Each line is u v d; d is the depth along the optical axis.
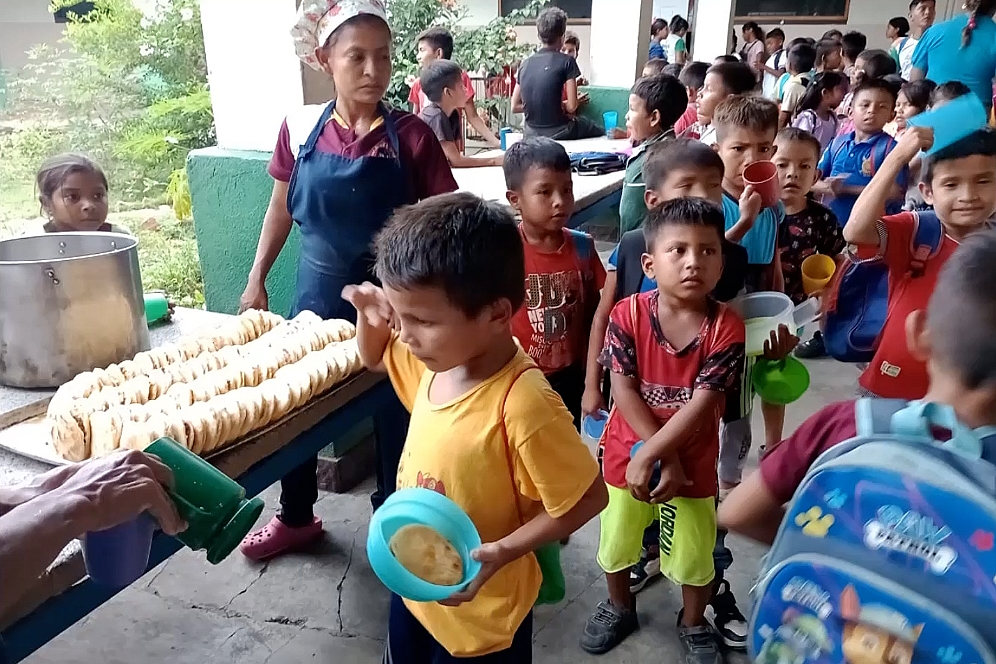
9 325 1.32
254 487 1.28
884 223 1.68
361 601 2.02
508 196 1.93
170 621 1.95
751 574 2.11
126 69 4.10
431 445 1.13
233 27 2.41
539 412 1.06
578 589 2.06
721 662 1.75
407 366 1.28
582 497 1.08
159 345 1.63
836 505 0.79
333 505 2.45
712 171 1.94
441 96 3.36
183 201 3.95
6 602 0.77
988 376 0.77
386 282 1.05
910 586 0.74
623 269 1.85
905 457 0.75
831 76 4.30
